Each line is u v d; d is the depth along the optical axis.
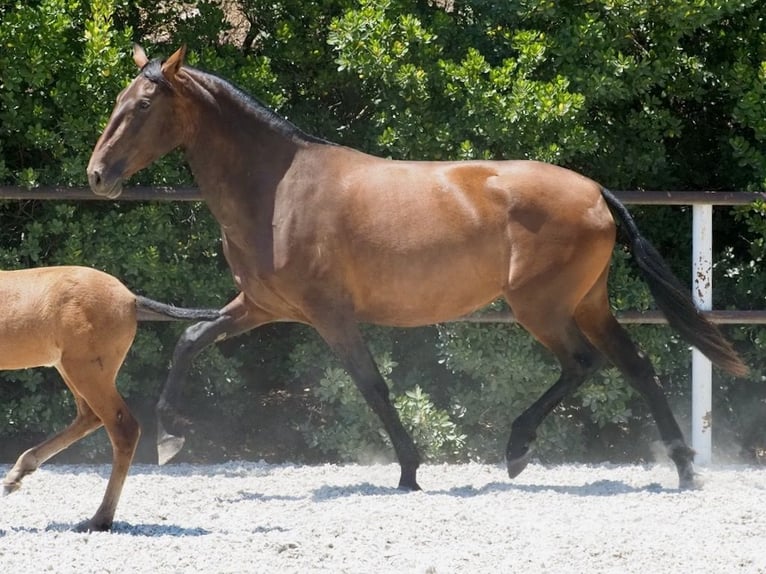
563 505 7.94
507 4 10.91
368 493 8.35
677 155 11.89
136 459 10.70
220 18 11.16
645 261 8.79
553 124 10.30
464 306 8.73
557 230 8.51
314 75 11.29
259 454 11.00
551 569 6.29
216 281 10.58
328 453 11.01
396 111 10.65
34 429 10.62
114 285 7.09
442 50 10.80
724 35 11.38
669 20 10.46
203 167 8.71
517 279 8.55
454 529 7.11
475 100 10.20
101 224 10.32
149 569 6.21
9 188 9.81
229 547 6.65
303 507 7.87
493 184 8.62
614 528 7.18
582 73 10.45
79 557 6.39
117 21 11.23
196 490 8.62
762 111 10.59
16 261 10.31
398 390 10.84
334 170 8.63
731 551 6.64
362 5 10.49
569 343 8.66
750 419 11.32
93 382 6.98
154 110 8.45
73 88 10.17
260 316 8.95
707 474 9.36
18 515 7.59
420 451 10.17
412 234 8.52
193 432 11.20
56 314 6.92
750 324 10.86
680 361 10.65
